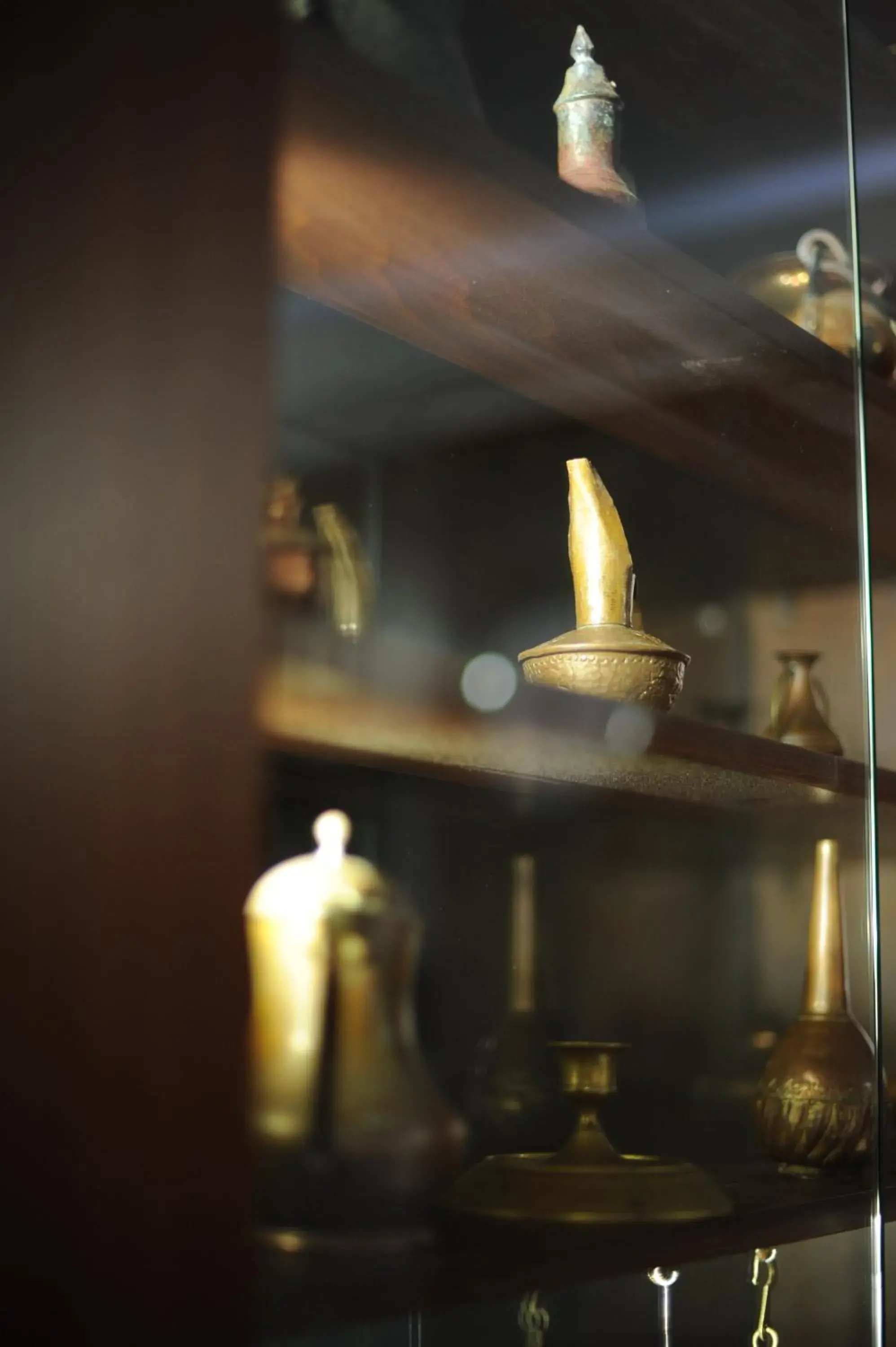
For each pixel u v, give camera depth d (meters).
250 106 1.25
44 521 1.20
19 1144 1.16
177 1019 1.18
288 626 1.31
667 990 1.73
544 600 1.71
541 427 1.74
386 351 1.59
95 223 1.22
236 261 1.23
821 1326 1.72
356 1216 1.34
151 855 1.19
